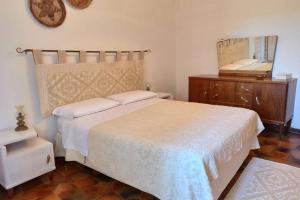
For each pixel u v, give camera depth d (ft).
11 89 7.97
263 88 10.97
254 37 12.41
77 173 8.32
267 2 11.80
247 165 8.56
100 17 10.50
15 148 7.31
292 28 11.30
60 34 9.09
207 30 14.12
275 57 11.99
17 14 7.85
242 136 7.21
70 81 9.34
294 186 7.16
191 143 5.87
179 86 15.93
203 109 9.31
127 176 6.53
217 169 5.62
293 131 11.96
